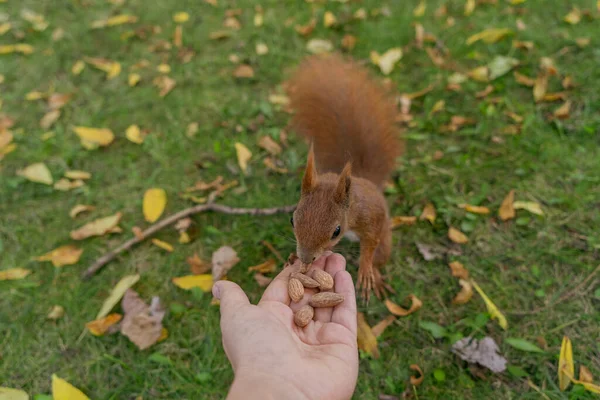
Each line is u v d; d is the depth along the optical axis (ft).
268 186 2.14
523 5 2.83
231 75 2.63
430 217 1.96
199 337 1.73
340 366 1.28
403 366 1.63
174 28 2.99
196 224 2.03
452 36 2.69
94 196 2.16
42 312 1.82
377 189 1.77
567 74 2.41
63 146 2.36
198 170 2.23
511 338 1.64
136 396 1.62
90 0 3.28
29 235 2.04
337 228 1.49
